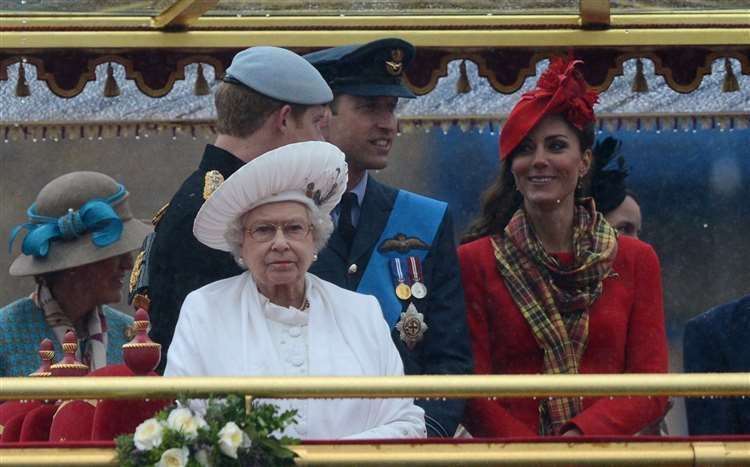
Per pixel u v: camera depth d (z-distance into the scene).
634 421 29.80
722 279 42.91
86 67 36.41
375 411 26.91
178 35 36.19
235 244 27.17
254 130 29.61
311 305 27.14
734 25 36.25
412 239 30.77
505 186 32.16
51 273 33.41
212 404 25.31
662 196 42.75
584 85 31.56
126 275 39.81
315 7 36.12
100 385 25.33
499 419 30.12
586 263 30.81
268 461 25.28
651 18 36.19
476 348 30.89
